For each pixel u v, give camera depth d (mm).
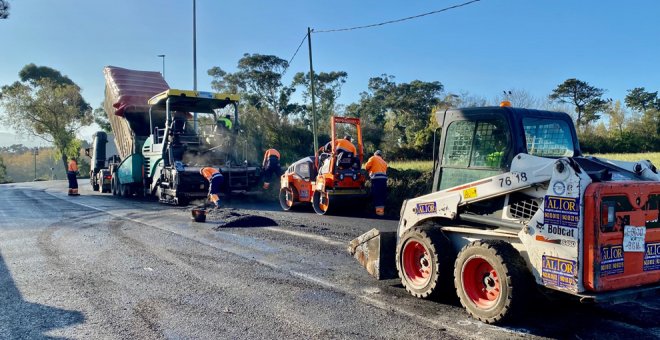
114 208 14422
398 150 25203
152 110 16516
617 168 4633
